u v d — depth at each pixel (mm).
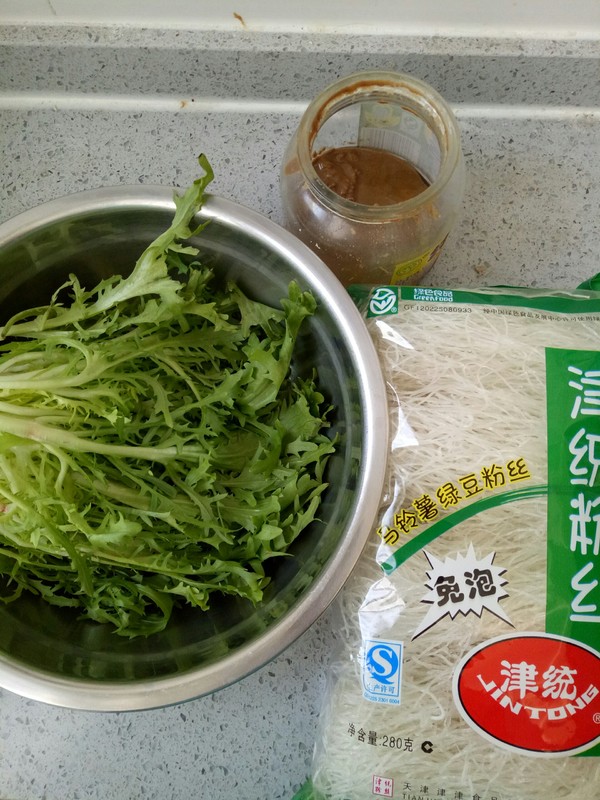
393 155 341
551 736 270
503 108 399
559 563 275
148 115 394
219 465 301
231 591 289
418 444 289
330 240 317
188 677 255
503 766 273
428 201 291
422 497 282
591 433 282
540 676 270
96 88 391
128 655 292
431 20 365
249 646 257
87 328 317
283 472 296
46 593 302
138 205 286
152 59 374
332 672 299
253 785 324
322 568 267
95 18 363
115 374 288
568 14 359
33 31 365
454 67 377
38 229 282
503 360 295
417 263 325
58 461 290
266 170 388
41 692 251
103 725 328
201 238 301
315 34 369
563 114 399
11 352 292
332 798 286
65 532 282
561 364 291
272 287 317
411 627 275
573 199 386
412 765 276
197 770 325
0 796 323
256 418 307
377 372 276
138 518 293
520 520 279
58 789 323
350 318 281
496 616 273
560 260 378
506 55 370
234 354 314
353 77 304
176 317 298
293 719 329
